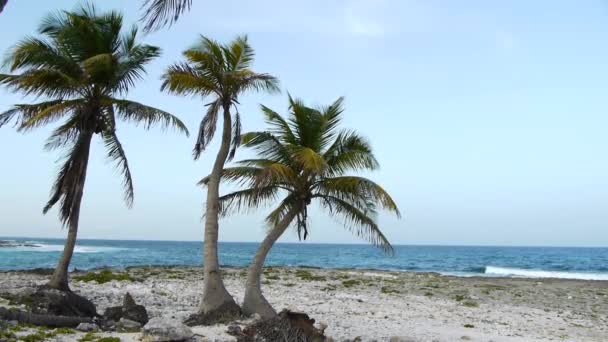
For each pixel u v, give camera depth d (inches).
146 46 698.2
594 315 929.5
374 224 637.3
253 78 586.9
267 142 622.8
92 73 645.3
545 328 763.4
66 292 616.7
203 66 586.2
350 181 592.4
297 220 635.5
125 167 724.7
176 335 444.1
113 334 477.4
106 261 2411.4
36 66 655.8
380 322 719.7
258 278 602.5
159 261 2620.6
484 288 1309.1
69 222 646.5
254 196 632.4
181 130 710.5
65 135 726.5
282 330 477.7
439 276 1717.5
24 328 478.0
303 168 608.1
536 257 4407.0
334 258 3900.1
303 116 630.5
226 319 562.9
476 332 679.7
